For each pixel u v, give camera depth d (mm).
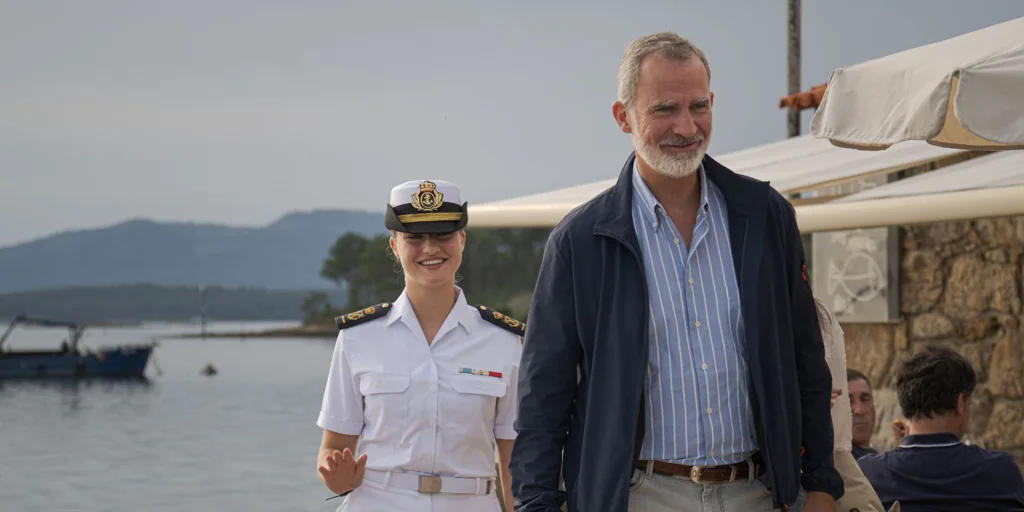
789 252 3049
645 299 2938
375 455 3822
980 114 2910
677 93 2885
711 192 3049
